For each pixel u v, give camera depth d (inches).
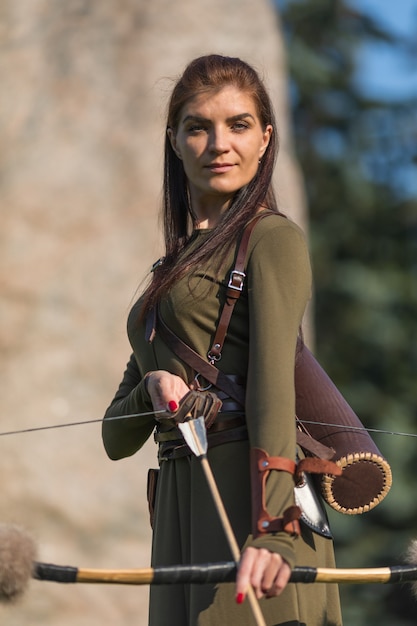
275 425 159.2
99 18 474.9
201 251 172.6
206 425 167.6
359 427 177.9
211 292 170.9
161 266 182.4
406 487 814.5
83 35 471.5
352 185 980.6
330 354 921.5
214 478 168.2
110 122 464.1
